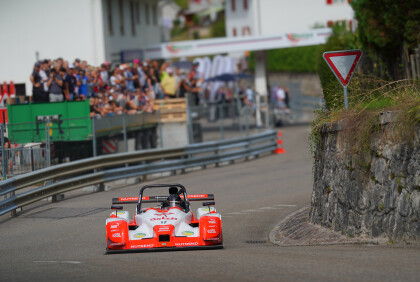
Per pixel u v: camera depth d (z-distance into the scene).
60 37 129.38
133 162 82.81
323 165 47.62
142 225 41.00
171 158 97.44
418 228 36.16
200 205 63.25
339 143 44.28
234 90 159.50
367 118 40.78
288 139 129.62
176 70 121.69
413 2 68.31
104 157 76.06
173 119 108.31
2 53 130.38
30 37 129.75
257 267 30.38
